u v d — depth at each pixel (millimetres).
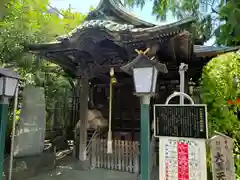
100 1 5434
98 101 7793
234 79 2672
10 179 3748
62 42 4453
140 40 4023
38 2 6023
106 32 4031
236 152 2635
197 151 2336
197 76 6320
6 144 5648
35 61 6160
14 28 5457
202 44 6555
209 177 2746
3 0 5016
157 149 5211
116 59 5273
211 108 2809
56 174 4406
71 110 8211
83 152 5172
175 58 5312
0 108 3299
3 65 5555
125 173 4465
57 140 7199
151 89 2576
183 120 2441
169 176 2445
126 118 7223
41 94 6020
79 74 5516
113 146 4820
